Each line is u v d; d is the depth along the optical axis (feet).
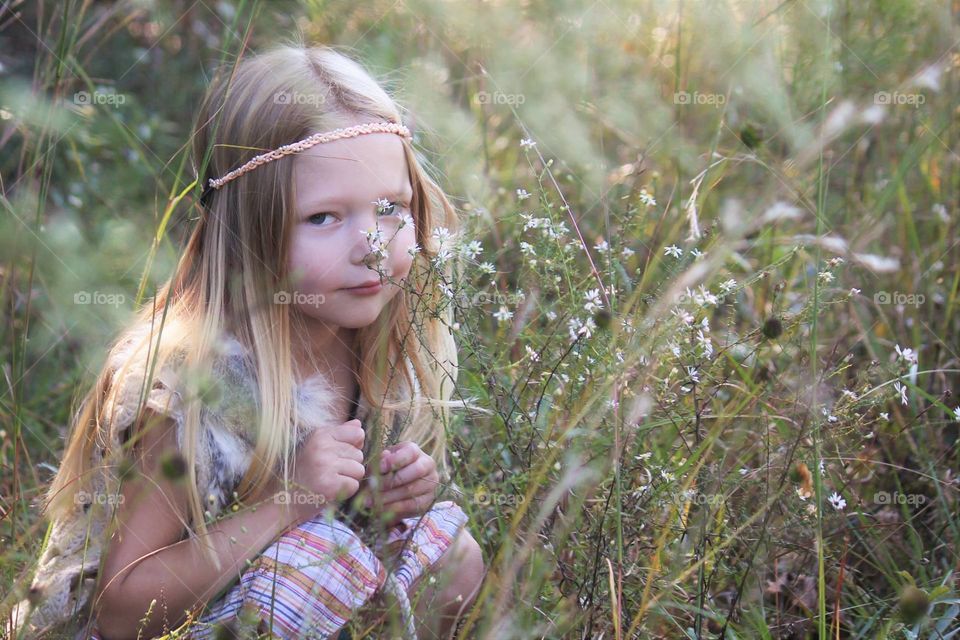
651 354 6.03
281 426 6.25
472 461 6.63
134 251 6.63
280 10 11.27
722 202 9.27
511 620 5.41
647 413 6.11
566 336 6.74
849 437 7.50
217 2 12.17
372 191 6.45
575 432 5.83
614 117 9.50
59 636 6.00
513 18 10.28
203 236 6.77
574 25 10.08
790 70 9.81
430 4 10.27
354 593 5.97
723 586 6.57
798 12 9.28
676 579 5.75
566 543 6.29
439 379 7.34
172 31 12.26
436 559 6.48
